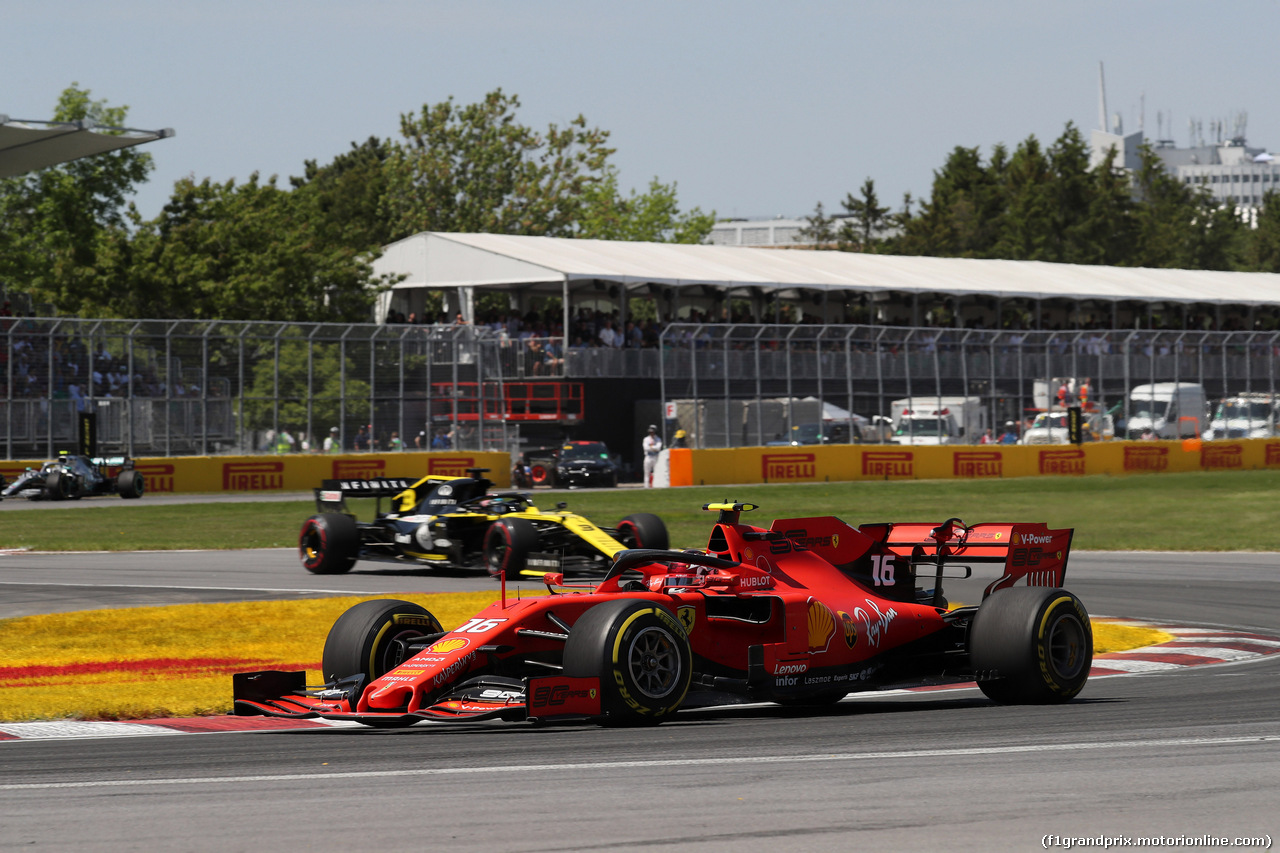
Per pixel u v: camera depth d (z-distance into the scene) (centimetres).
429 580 5138
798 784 1781
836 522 2683
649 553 2508
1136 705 2573
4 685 2848
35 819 1603
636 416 13638
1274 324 19225
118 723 2417
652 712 2228
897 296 16388
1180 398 14100
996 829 1539
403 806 1658
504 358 13650
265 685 2327
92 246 16025
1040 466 13188
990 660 2558
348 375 11125
